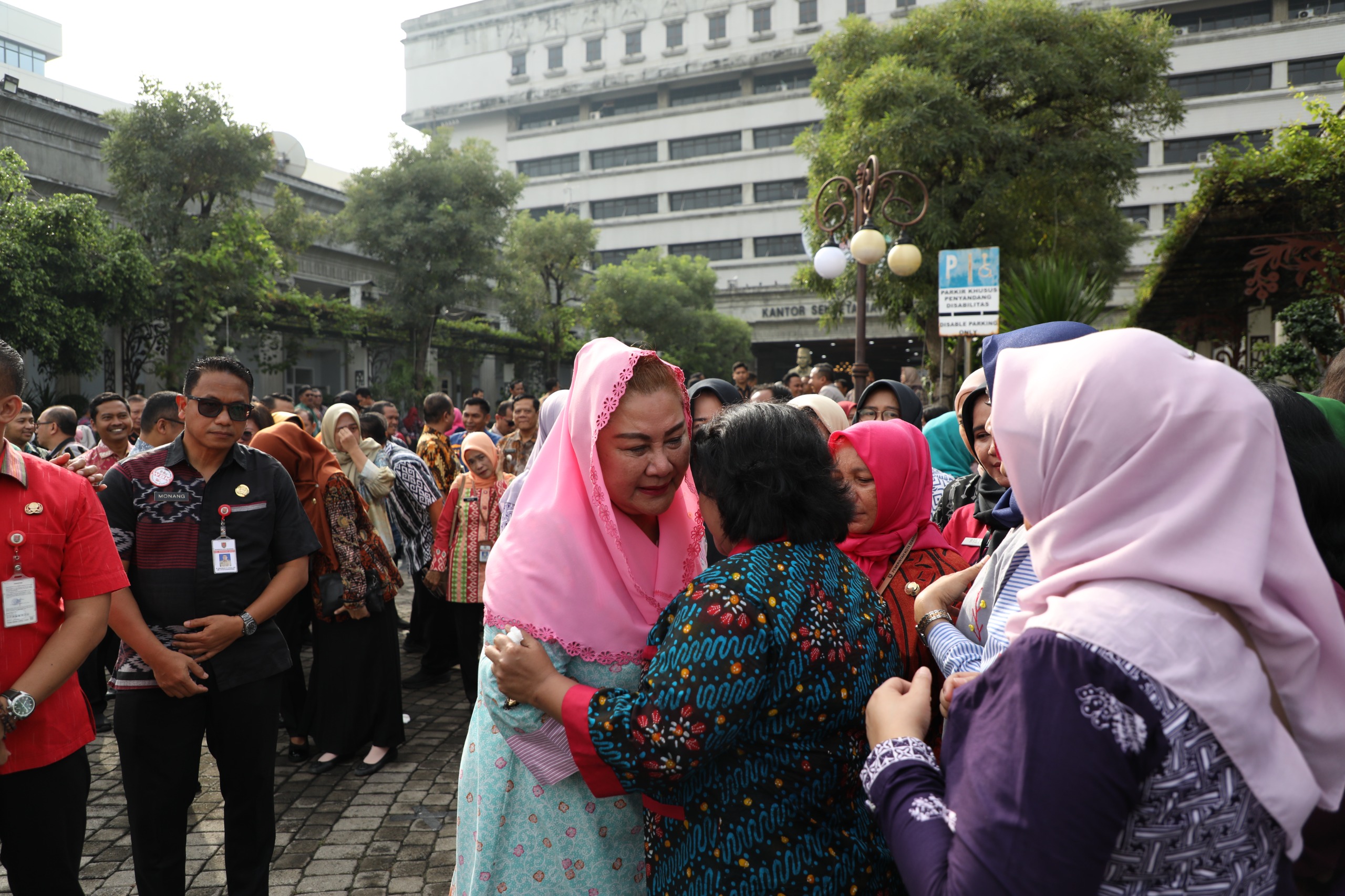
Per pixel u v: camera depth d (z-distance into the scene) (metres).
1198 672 0.91
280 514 2.94
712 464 1.52
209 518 2.79
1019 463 1.12
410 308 24.05
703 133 49.47
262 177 18.62
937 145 15.53
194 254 16.94
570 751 1.54
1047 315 8.48
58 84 35.22
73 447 5.95
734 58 49.16
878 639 1.52
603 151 52.22
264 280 18.69
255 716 2.78
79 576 2.25
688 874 1.44
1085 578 1.00
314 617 4.21
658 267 39.22
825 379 8.73
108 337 17.45
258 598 2.86
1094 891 0.89
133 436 7.68
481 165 25.31
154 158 16.94
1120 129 17.92
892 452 2.35
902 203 16.25
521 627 1.55
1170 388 0.99
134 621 2.61
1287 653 0.97
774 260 47.84
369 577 4.14
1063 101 17.11
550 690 1.50
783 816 1.39
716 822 1.42
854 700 1.43
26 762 2.16
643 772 1.36
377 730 4.21
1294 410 1.50
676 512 1.79
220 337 18.84
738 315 44.28
